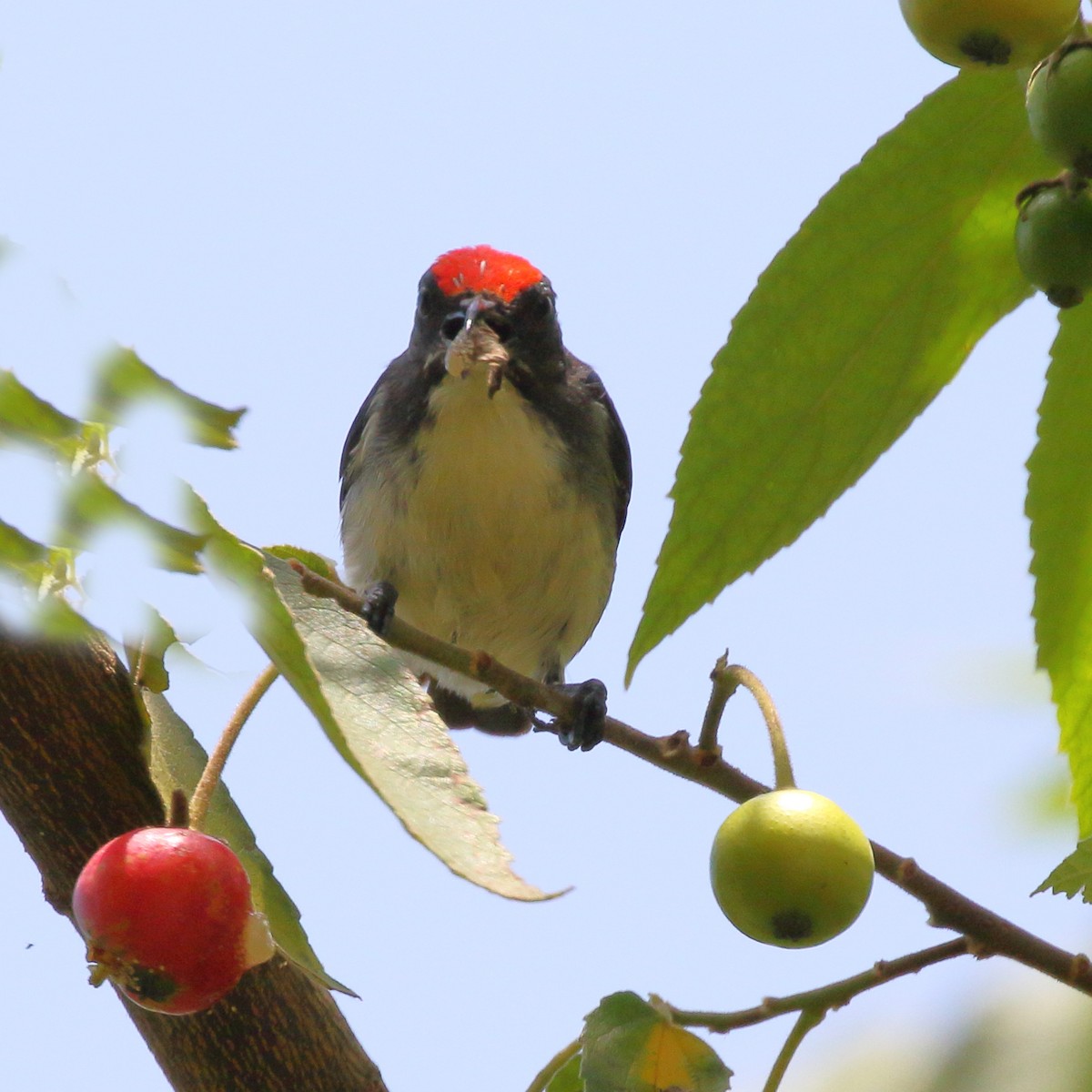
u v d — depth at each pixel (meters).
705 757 6.10
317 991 5.40
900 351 5.20
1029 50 4.10
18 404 2.62
